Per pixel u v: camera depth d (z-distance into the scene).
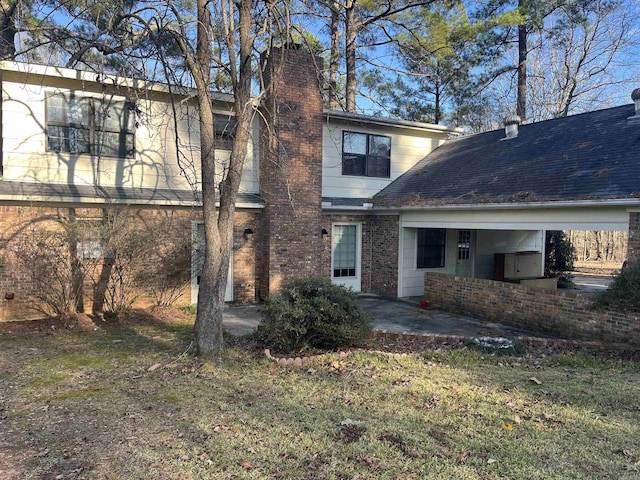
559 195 9.25
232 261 12.36
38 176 10.38
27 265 9.40
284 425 4.63
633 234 8.11
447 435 4.42
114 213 10.05
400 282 13.98
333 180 14.55
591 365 6.82
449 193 12.34
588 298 8.40
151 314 10.42
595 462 3.91
